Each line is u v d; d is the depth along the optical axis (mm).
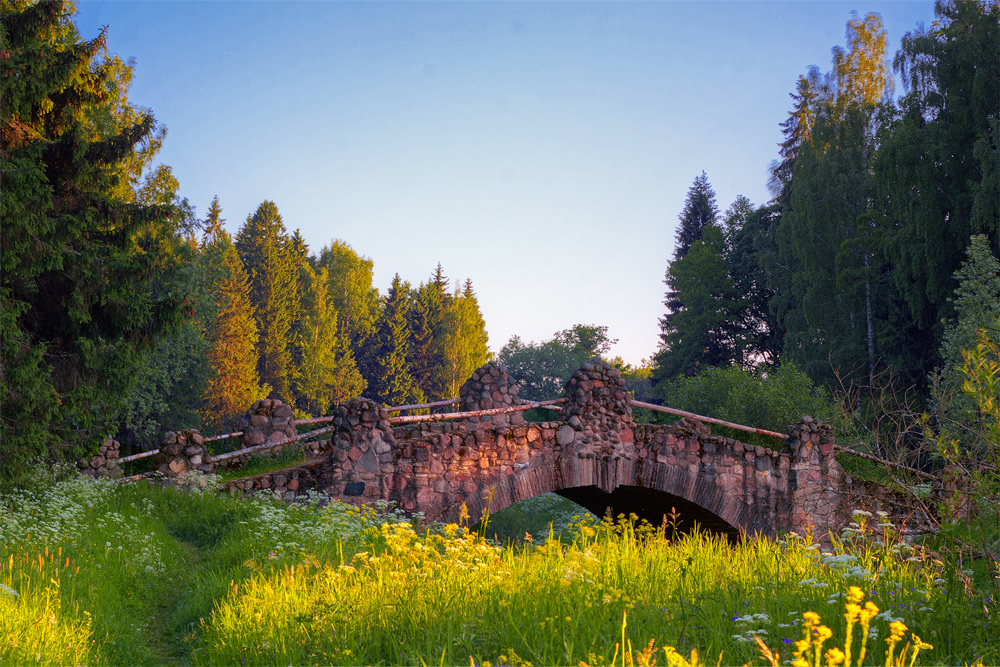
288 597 7574
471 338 90062
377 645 6070
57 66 15266
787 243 42562
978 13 32156
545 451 17297
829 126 39500
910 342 33969
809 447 20188
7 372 13648
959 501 6203
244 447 16422
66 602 8055
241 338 57406
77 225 14844
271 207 76812
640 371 102750
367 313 87500
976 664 4898
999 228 27891
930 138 31234
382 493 15336
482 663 5434
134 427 28969
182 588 9766
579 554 8258
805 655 4906
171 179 30844
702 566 8148
